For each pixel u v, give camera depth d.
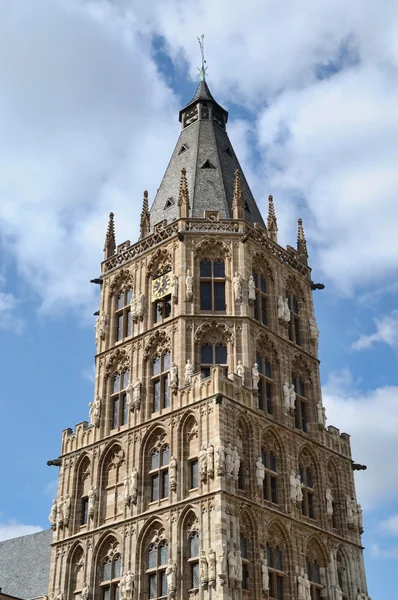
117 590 54.28
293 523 55.75
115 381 62.88
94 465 59.81
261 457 55.69
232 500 51.28
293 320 65.94
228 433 53.38
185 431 55.34
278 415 59.22
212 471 51.84
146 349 61.00
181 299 60.50
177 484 53.62
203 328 59.47
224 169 70.62
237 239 63.12
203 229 63.53
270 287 64.56
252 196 72.25
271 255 65.81
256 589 50.72
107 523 56.81
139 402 59.25
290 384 61.75
